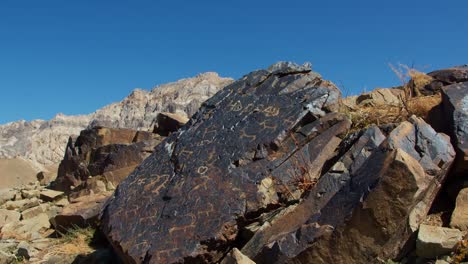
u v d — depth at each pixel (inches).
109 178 394.6
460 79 258.2
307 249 172.7
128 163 395.9
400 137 184.1
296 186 220.5
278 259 178.2
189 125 282.4
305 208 192.2
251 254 191.8
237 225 211.8
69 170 459.2
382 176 164.7
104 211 254.8
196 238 208.4
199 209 219.9
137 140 427.2
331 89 259.6
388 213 163.5
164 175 252.5
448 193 195.5
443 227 180.7
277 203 216.8
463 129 198.4
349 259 168.1
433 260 167.3
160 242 213.3
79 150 456.1
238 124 259.3
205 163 243.8
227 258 177.5
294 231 181.0
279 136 239.9
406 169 160.9
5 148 2869.1
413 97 266.4
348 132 239.8
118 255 249.3
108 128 446.6
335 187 191.2
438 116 219.8
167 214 225.6
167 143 276.4
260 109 262.2
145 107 2667.3
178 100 2385.6
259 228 201.6
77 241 296.8
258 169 230.1
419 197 173.8
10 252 287.6
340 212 171.9
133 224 231.9
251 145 241.4
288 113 251.1
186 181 237.8
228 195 220.7
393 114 251.9
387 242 165.6
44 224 344.5
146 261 209.5
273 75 284.4
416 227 175.2
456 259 162.6
